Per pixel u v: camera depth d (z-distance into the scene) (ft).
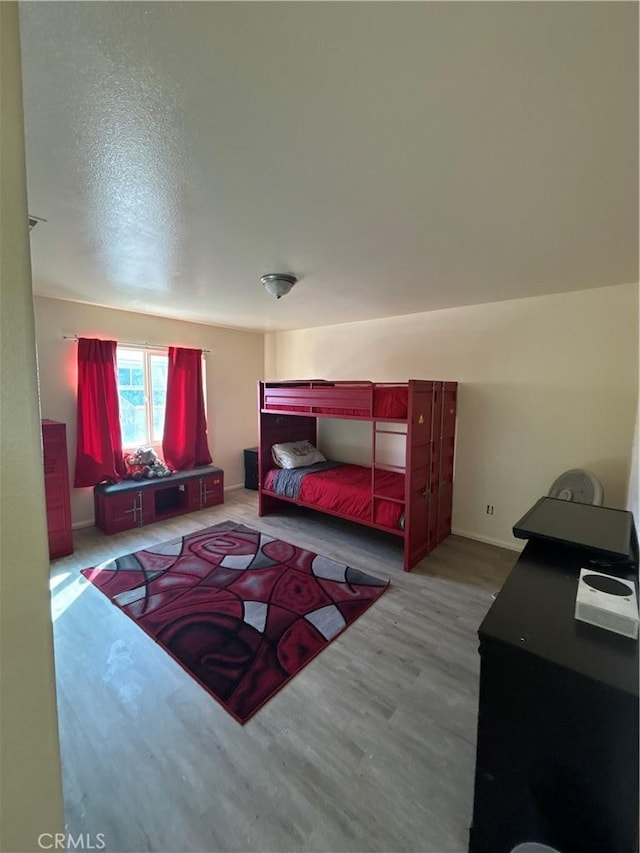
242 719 5.55
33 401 1.52
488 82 3.09
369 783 4.68
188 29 2.61
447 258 7.49
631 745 2.84
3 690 1.46
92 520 13.28
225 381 17.35
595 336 9.82
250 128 3.71
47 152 4.08
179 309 12.98
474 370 11.97
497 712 3.38
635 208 5.32
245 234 6.36
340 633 7.53
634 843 2.87
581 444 10.21
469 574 10.02
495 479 11.77
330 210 5.48
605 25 2.55
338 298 11.02
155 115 3.51
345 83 3.10
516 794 3.34
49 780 1.60
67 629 7.59
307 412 12.97
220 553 11.10
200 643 7.18
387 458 14.57
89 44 2.73
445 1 2.40
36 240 6.64
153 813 4.34
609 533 5.42
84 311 12.59
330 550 11.44
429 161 4.26
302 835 4.14
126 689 6.09
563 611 3.76
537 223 5.85
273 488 14.17
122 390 14.29
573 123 3.58
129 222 5.90
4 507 1.43
